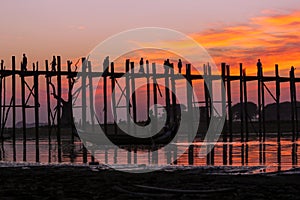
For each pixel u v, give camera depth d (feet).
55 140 184.24
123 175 72.95
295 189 59.41
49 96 152.05
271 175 72.18
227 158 102.06
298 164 88.94
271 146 137.28
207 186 61.98
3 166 86.94
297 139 175.32
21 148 137.18
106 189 59.47
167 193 56.08
